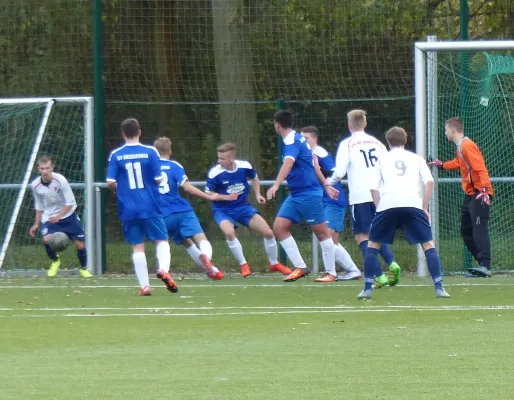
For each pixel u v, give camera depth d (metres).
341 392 18.36
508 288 38.00
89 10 51.75
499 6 50.31
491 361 21.42
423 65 43.59
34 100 46.72
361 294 34.22
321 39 51.31
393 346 23.45
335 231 42.50
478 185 42.00
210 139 50.50
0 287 40.34
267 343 24.11
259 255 47.50
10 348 23.67
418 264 43.75
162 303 33.53
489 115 45.84
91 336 25.59
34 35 52.28
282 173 40.47
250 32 52.41
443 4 50.31
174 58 52.75
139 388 18.86
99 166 47.69
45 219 45.00
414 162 34.03
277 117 40.66
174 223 41.66
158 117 50.28
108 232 47.59
